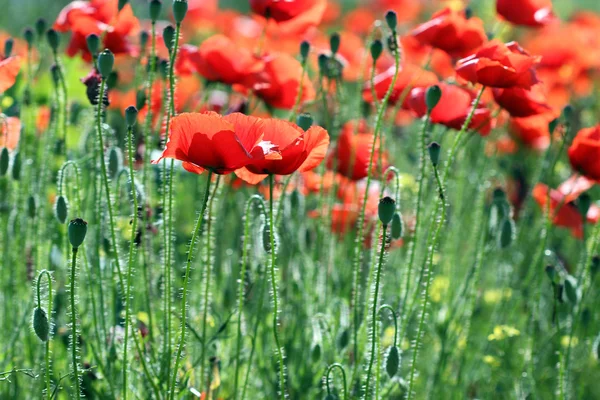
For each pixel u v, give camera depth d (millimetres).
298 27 7355
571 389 7469
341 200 7773
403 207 8281
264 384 6648
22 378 6488
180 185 8531
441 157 8867
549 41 10703
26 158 7453
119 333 6117
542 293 8492
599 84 12789
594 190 10367
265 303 7129
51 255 6895
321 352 5984
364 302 6809
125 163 7434
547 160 9070
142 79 7586
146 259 6281
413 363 5465
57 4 16547
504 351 7215
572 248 9742
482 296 8273
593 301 8062
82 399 6137
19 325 6180
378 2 15641
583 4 22547
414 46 8680
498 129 8477
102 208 6395
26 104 7219
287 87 6922
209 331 6727
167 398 5102
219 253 7449
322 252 7156
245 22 11797
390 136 8250
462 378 7316
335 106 7930
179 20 5500
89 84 6051
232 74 6691
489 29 11906
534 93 6285
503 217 6867
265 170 4539
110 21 6887
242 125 4578
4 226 7117
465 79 5945
